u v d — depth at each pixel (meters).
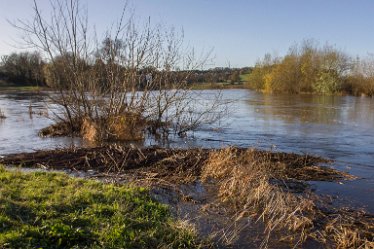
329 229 6.70
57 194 7.13
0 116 23.92
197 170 10.35
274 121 22.86
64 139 16.03
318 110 30.44
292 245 6.19
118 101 16.31
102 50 16.69
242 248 6.06
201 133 18.05
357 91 53.97
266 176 9.23
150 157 11.36
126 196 7.46
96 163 10.91
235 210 7.64
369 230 6.70
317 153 13.38
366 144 15.23
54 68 17.23
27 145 14.59
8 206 6.20
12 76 66.75
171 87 17.44
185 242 5.91
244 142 15.69
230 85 77.25
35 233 5.45
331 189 9.08
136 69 16.50
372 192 8.89
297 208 7.17
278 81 60.38
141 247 5.57
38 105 34.09
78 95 17.08
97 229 5.87
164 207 7.28
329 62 57.38
